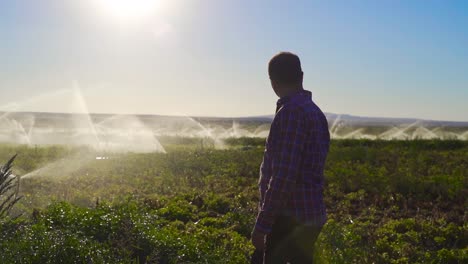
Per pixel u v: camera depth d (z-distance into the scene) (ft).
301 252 14.43
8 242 19.52
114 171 55.72
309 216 14.20
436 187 44.80
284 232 14.39
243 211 32.73
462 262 24.97
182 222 31.45
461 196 42.55
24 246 18.95
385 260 24.61
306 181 14.24
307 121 13.85
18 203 30.66
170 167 59.21
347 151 72.79
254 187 46.47
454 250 26.20
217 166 61.00
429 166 62.95
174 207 34.32
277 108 14.48
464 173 56.13
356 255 23.91
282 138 13.74
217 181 50.34
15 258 18.33
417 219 34.99
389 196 42.11
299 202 14.19
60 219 25.03
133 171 56.03
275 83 14.57
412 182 45.65
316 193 14.42
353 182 47.14
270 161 14.16
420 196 42.57
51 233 20.38
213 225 31.50
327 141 14.80
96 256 19.40
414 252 26.25
